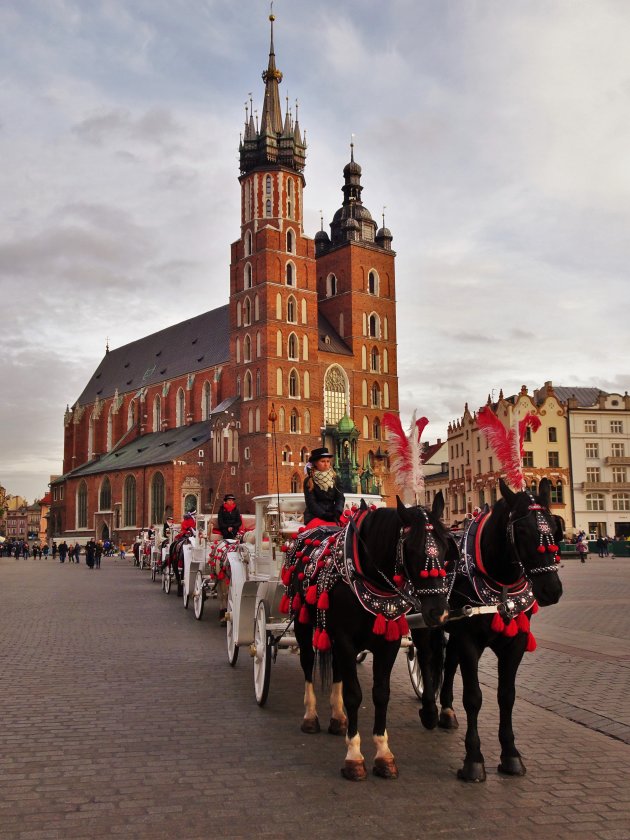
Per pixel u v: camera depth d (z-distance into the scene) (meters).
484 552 7.97
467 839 6.15
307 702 9.53
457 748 8.72
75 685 12.20
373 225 104.75
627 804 6.93
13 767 7.97
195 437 96.69
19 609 24.78
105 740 9.00
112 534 101.88
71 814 6.67
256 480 86.75
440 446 117.25
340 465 86.19
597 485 88.56
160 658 14.80
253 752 8.55
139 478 96.81
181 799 7.05
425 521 7.22
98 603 26.94
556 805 6.91
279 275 89.69
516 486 8.52
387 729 9.60
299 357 89.88
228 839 6.15
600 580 36.28
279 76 95.44
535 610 8.36
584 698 11.11
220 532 19.14
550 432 89.12
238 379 91.69
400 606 7.61
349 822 6.50
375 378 98.81
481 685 12.37
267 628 10.76
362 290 99.69
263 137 92.50
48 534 132.75
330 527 9.79
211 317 112.88
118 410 120.81
